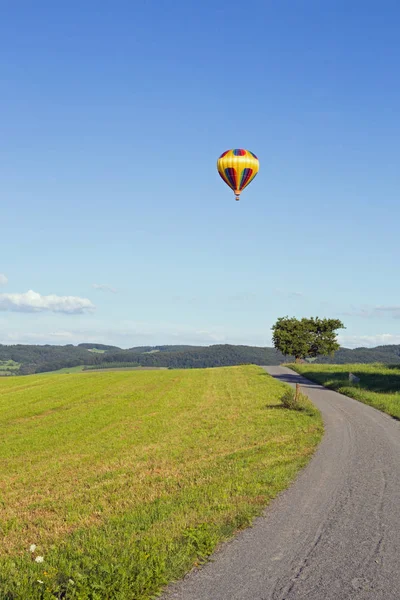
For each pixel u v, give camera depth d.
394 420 26.88
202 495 13.20
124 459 20.39
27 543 10.93
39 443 25.92
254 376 61.88
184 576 8.30
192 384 54.91
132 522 11.38
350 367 70.31
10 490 17.05
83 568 8.45
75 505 14.05
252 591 7.77
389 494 12.98
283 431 23.88
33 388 57.62
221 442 22.38
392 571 8.41
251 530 10.43
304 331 88.69
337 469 15.87
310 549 9.36
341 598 7.54
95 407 39.47
